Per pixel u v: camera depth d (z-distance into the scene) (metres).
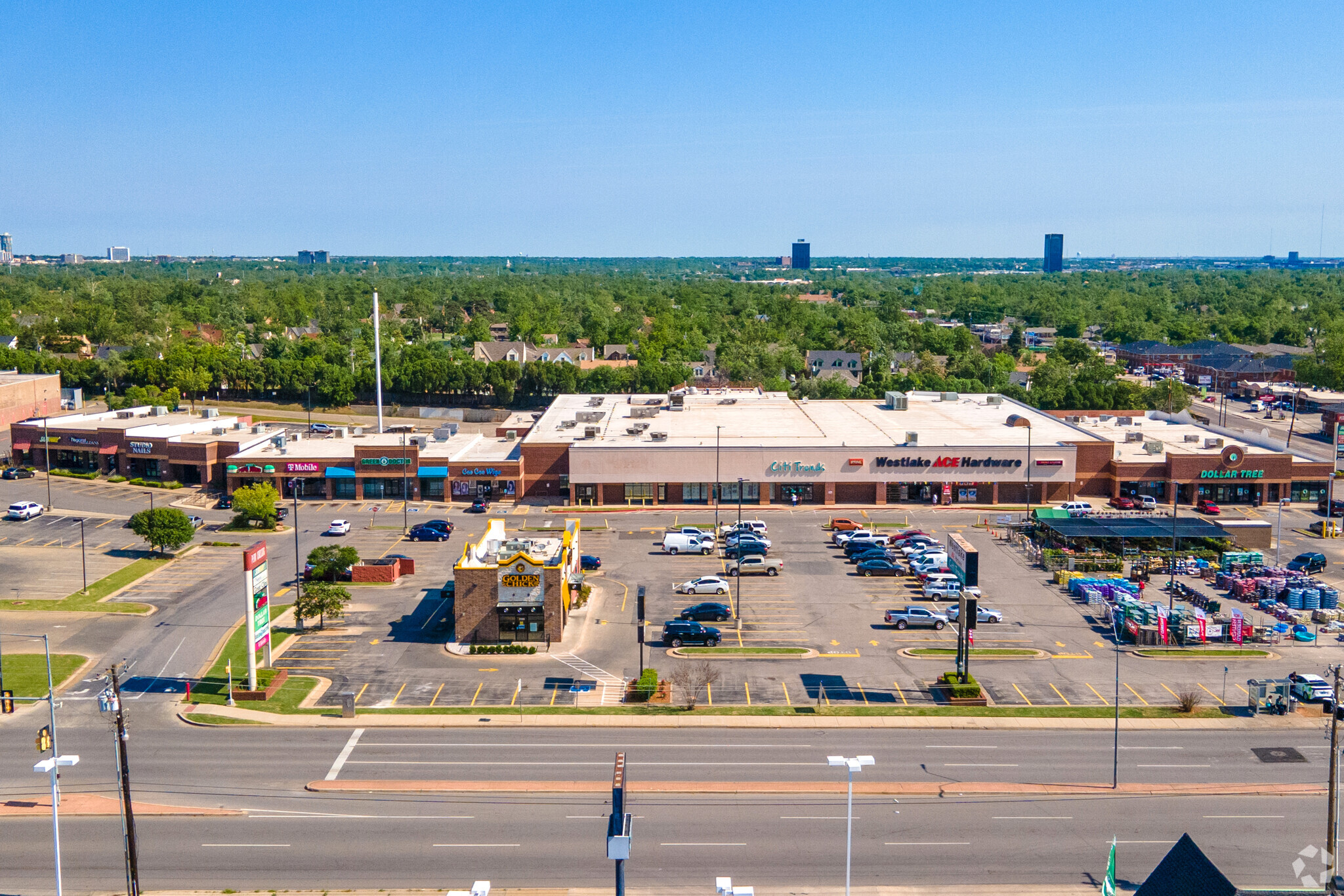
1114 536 108.38
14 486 145.62
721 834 56.00
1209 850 54.38
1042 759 64.81
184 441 146.75
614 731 68.94
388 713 71.62
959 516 131.12
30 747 66.31
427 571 107.06
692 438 144.75
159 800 59.47
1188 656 82.88
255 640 75.19
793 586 102.12
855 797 60.16
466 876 52.00
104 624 89.56
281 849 54.38
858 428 152.88
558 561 86.62
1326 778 62.56
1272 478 137.12
